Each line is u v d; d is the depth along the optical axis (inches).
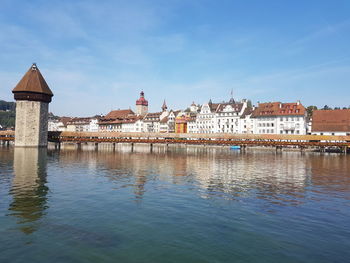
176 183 965.8
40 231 502.9
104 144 4330.7
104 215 597.3
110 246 446.9
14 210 621.0
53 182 950.4
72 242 459.2
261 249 441.4
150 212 621.9
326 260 409.1
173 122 4970.5
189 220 570.9
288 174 1212.5
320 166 1536.7
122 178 1053.2
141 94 5999.0
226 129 4247.0
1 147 2871.6
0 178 1013.2
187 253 425.7
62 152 2354.8
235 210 642.2
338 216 607.5
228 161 1793.8
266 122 3799.2
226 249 440.5
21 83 2763.3
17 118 2765.7
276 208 662.5
